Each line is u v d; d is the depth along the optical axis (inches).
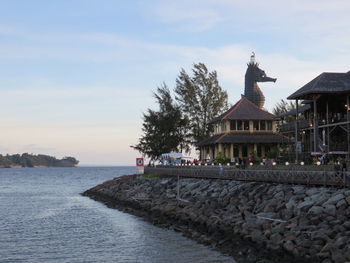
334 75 2126.0
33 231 1658.5
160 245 1326.3
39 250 1326.3
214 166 2502.5
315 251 913.5
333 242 921.5
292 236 1002.7
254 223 1200.8
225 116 2876.5
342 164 1485.0
